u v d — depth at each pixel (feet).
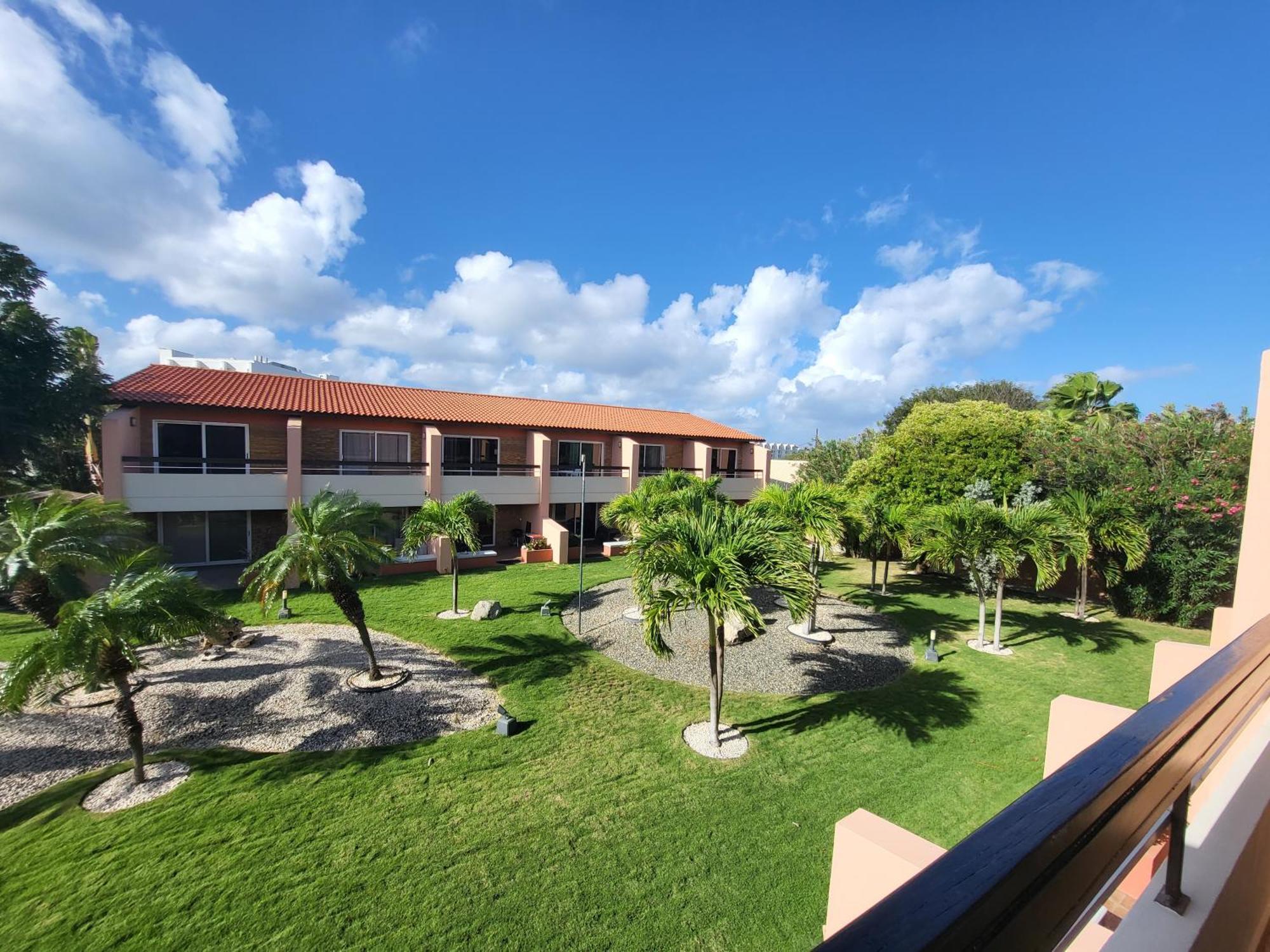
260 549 64.80
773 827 22.82
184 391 61.11
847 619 51.96
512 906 18.89
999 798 24.88
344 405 69.00
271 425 63.46
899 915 2.58
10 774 26.04
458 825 22.70
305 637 43.11
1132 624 51.24
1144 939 5.52
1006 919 2.88
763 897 19.35
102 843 21.56
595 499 82.94
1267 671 7.42
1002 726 31.37
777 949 17.49
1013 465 61.52
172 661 38.29
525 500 76.33
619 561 74.43
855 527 49.24
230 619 27.61
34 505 34.30
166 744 28.63
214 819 22.90
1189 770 5.28
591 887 19.67
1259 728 9.16
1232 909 6.27
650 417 104.94
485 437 78.64
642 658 41.14
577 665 39.27
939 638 46.98
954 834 22.70
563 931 17.97
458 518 48.83
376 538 40.83
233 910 18.60
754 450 104.83
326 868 20.38
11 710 22.68
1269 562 13.92
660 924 18.26
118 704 24.63
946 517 44.42
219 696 33.58
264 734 29.68
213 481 56.39
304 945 17.39
